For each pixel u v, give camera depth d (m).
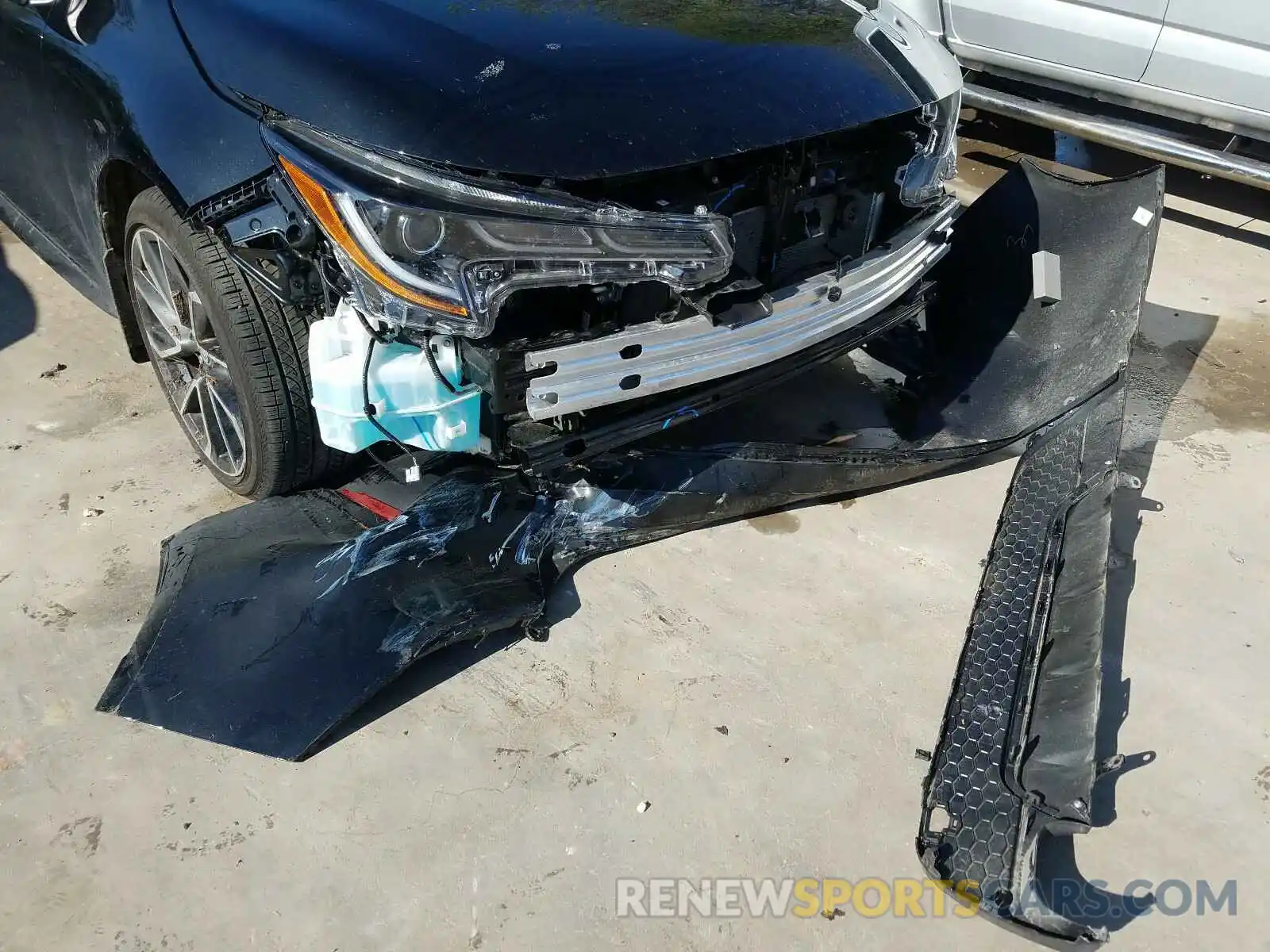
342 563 2.20
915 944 1.70
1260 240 4.10
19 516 2.54
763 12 2.35
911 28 2.56
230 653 2.06
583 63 2.03
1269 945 1.70
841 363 3.23
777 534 2.57
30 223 3.28
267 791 1.90
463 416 2.07
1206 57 3.82
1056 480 2.46
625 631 2.27
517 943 1.68
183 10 2.30
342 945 1.67
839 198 2.41
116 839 1.82
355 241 1.82
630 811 1.89
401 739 2.01
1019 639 2.06
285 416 2.28
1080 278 2.78
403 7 2.16
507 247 1.84
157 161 2.16
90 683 2.10
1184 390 3.16
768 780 1.96
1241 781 1.99
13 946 1.65
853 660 2.22
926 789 1.79
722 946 1.69
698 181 2.07
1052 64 4.27
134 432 2.87
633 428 2.20
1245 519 2.63
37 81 2.65
